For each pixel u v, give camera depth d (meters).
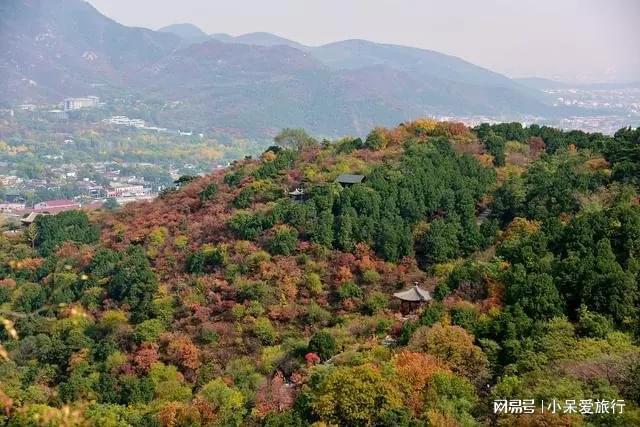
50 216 113.38
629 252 59.41
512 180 91.12
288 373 59.97
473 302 61.31
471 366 50.69
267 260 78.81
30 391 59.75
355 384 47.12
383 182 90.56
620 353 46.34
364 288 74.50
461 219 85.38
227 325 69.12
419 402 46.59
